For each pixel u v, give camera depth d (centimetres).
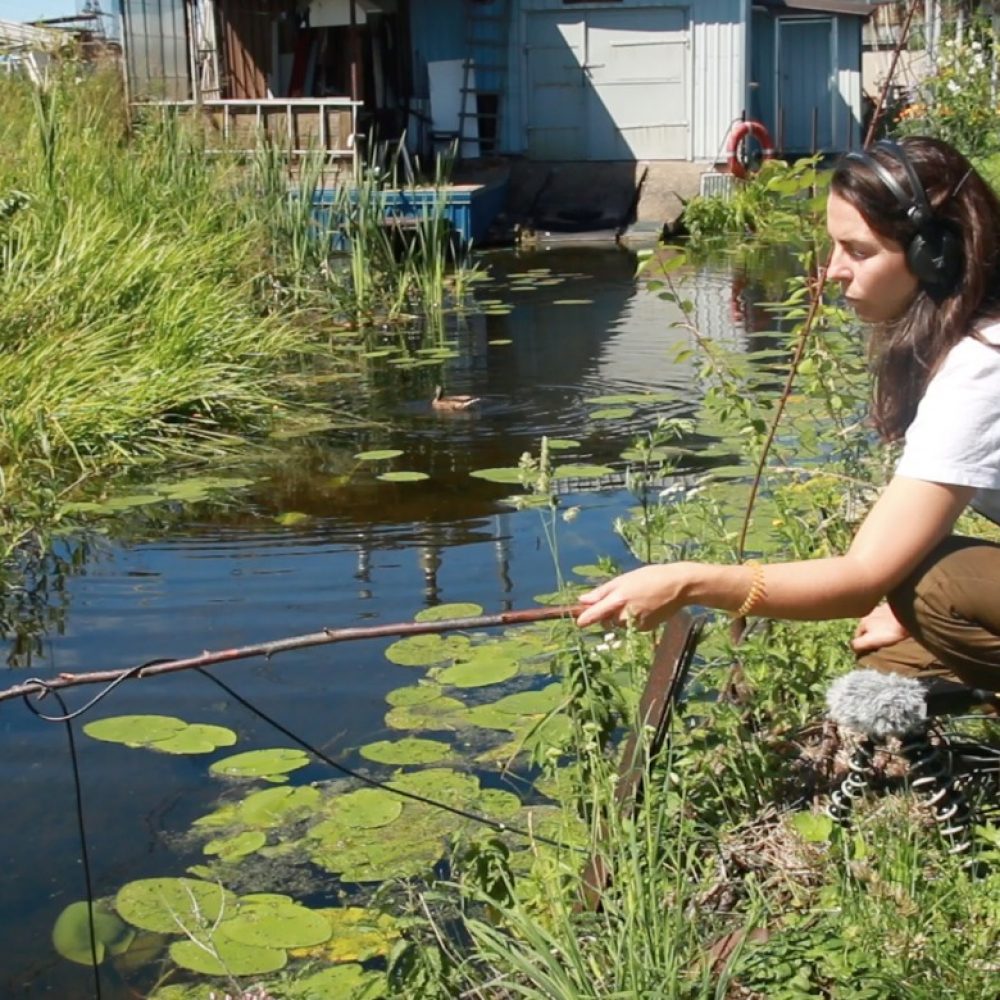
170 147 1130
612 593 257
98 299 817
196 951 301
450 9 1984
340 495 625
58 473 660
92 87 1259
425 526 576
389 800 358
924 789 289
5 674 440
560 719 387
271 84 1794
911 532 251
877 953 246
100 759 385
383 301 1204
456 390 845
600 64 2023
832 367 448
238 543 561
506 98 2048
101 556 549
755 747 320
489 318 1129
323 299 1133
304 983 286
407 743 387
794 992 241
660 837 275
